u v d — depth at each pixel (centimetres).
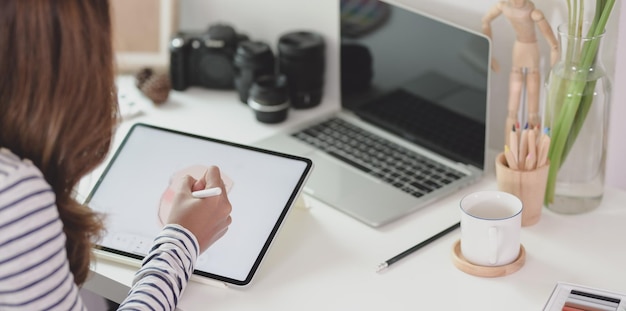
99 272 120
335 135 153
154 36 177
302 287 115
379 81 150
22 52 84
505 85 144
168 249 106
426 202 132
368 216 129
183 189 114
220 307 112
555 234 124
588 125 124
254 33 178
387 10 144
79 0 85
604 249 120
